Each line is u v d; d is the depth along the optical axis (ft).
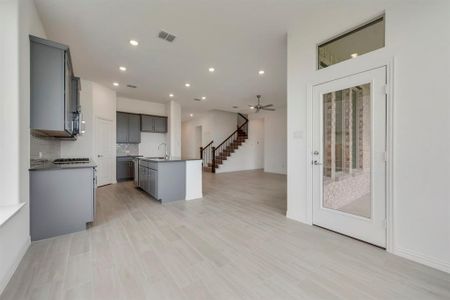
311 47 9.32
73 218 8.72
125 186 19.02
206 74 16.02
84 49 11.91
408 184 6.63
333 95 8.79
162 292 5.15
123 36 10.58
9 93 6.45
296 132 10.07
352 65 8.00
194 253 7.06
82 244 7.68
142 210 11.91
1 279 5.26
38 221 7.99
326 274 5.90
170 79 17.15
